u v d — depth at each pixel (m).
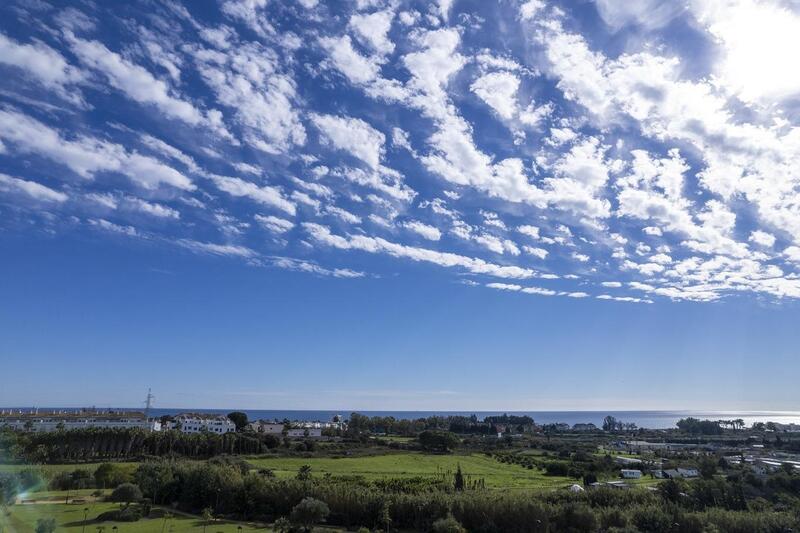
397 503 81.75
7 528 65.00
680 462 154.38
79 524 70.06
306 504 76.12
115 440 132.25
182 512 85.12
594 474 125.00
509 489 98.25
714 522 81.69
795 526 80.69
